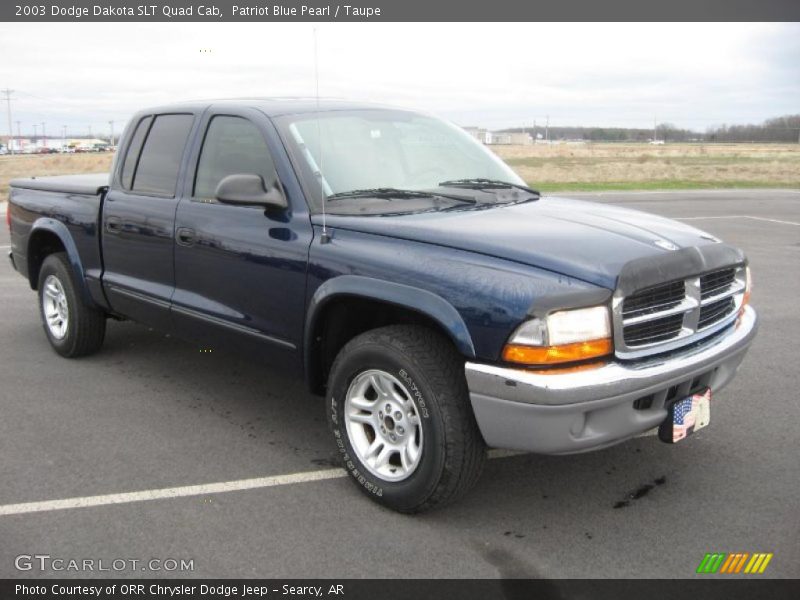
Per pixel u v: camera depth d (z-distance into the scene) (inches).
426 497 131.6
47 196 231.6
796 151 2859.3
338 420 145.3
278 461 161.5
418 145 177.3
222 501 143.5
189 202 178.5
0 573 120.0
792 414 186.2
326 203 152.2
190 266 176.7
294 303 151.9
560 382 117.4
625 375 121.2
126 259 198.7
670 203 850.1
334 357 155.7
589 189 1103.0
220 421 183.8
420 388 128.7
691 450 165.6
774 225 614.2
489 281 122.9
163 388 206.8
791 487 148.6
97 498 144.3
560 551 126.4
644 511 139.6
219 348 176.4
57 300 234.2
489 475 154.3
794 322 279.3
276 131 162.4
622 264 124.3
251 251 159.3
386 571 120.9
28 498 144.2
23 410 189.9
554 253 125.3
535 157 2338.8
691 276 133.4
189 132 185.2
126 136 206.8
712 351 137.1
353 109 179.5
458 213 150.3
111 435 174.7
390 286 132.8
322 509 140.5
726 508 140.6
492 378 120.4
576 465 158.6
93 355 234.8
